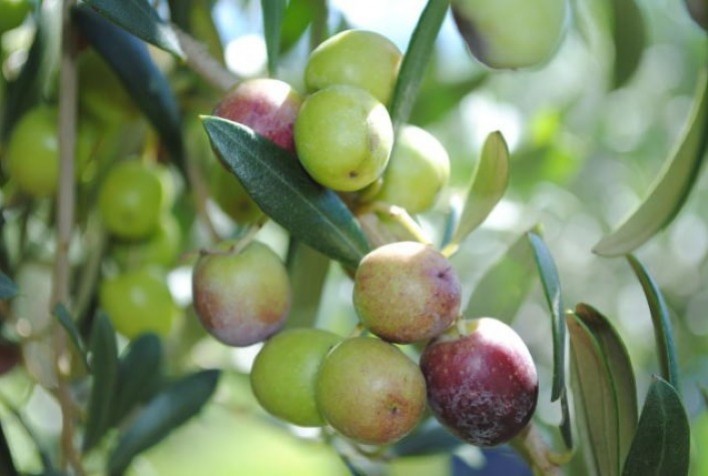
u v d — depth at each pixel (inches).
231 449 25.5
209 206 16.3
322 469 26.4
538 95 23.6
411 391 10.6
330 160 10.7
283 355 11.4
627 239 12.3
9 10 14.5
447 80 18.5
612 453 11.4
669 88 28.3
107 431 13.9
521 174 21.0
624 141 27.4
